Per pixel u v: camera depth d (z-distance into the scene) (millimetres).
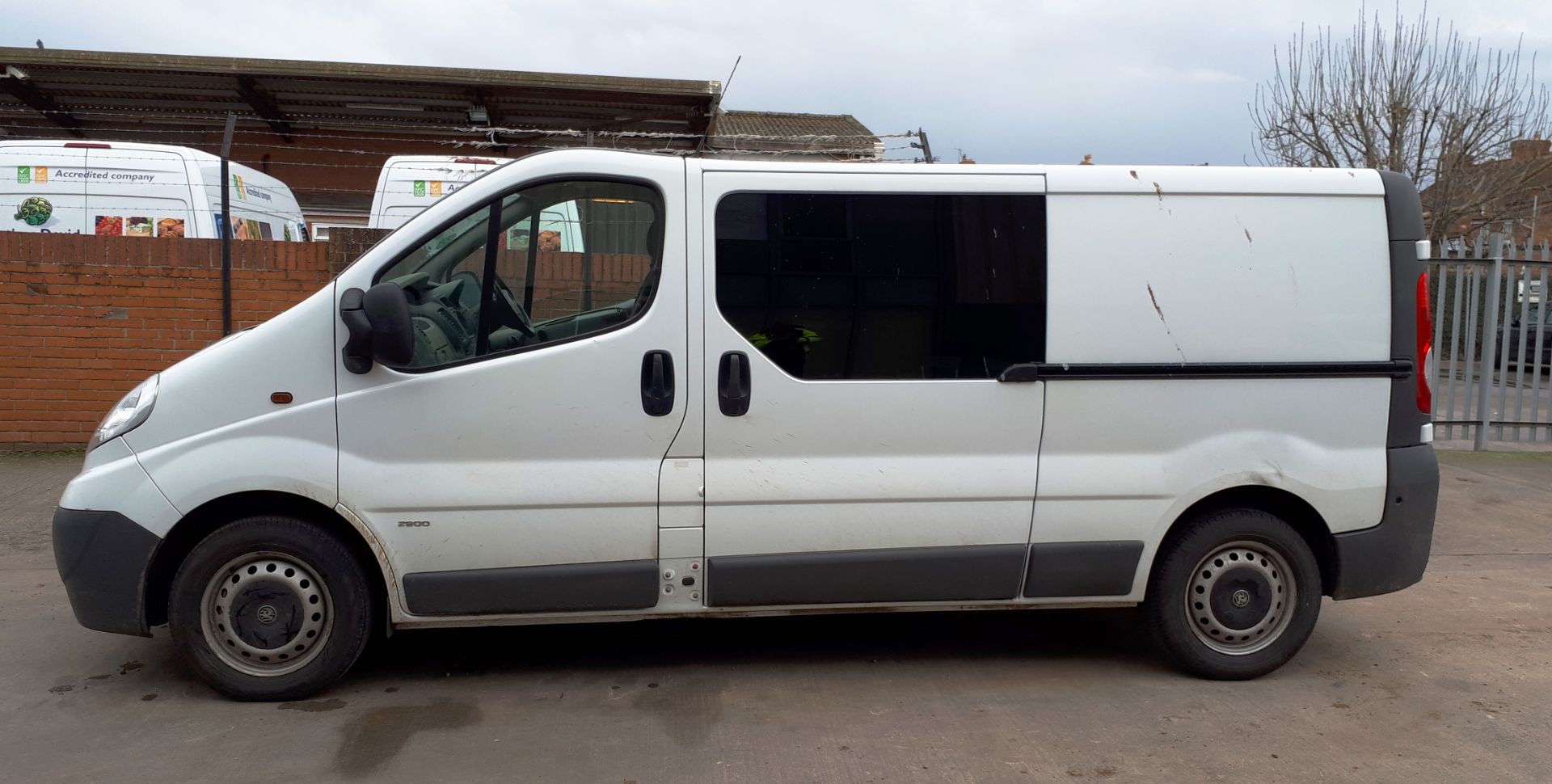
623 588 3992
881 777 3455
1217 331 4164
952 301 4066
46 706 3971
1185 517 4305
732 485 3979
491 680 4297
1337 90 20031
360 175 14320
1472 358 9508
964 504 4105
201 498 3801
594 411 3920
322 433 3840
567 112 12898
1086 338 4117
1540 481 8305
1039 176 4121
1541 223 26281
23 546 6145
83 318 8188
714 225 3973
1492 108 19625
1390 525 4285
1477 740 3803
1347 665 4566
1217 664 4301
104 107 12891
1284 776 3496
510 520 3912
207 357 3893
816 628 5004
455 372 3867
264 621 3938
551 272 3982
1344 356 4230
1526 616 5289
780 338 3988
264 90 12234
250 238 9141
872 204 4043
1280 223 4199
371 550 3965
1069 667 4512
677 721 3898
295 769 3471
